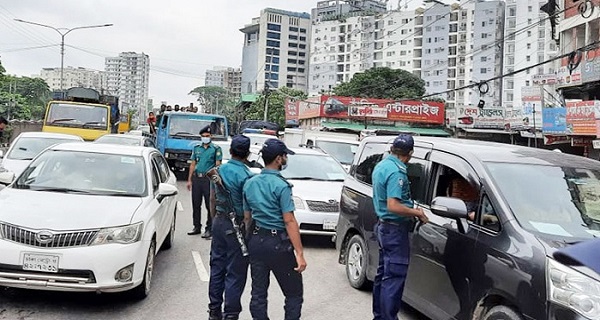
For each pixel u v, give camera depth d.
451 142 5.96
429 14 114.06
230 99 109.19
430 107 44.34
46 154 7.26
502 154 5.33
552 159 5.36
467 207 5.04
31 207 5.87
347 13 126.75
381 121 44.22
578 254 3.81
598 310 3.51
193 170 9.80
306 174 10.65
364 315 6.10
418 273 5.41
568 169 5.17
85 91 23.91
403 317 6.02
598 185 5.00
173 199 8.66
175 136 19.89
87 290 5.52
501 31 100.38
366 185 7.05
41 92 94.38
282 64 117.94
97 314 5.65
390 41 120.62
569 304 3.68
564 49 27.06
